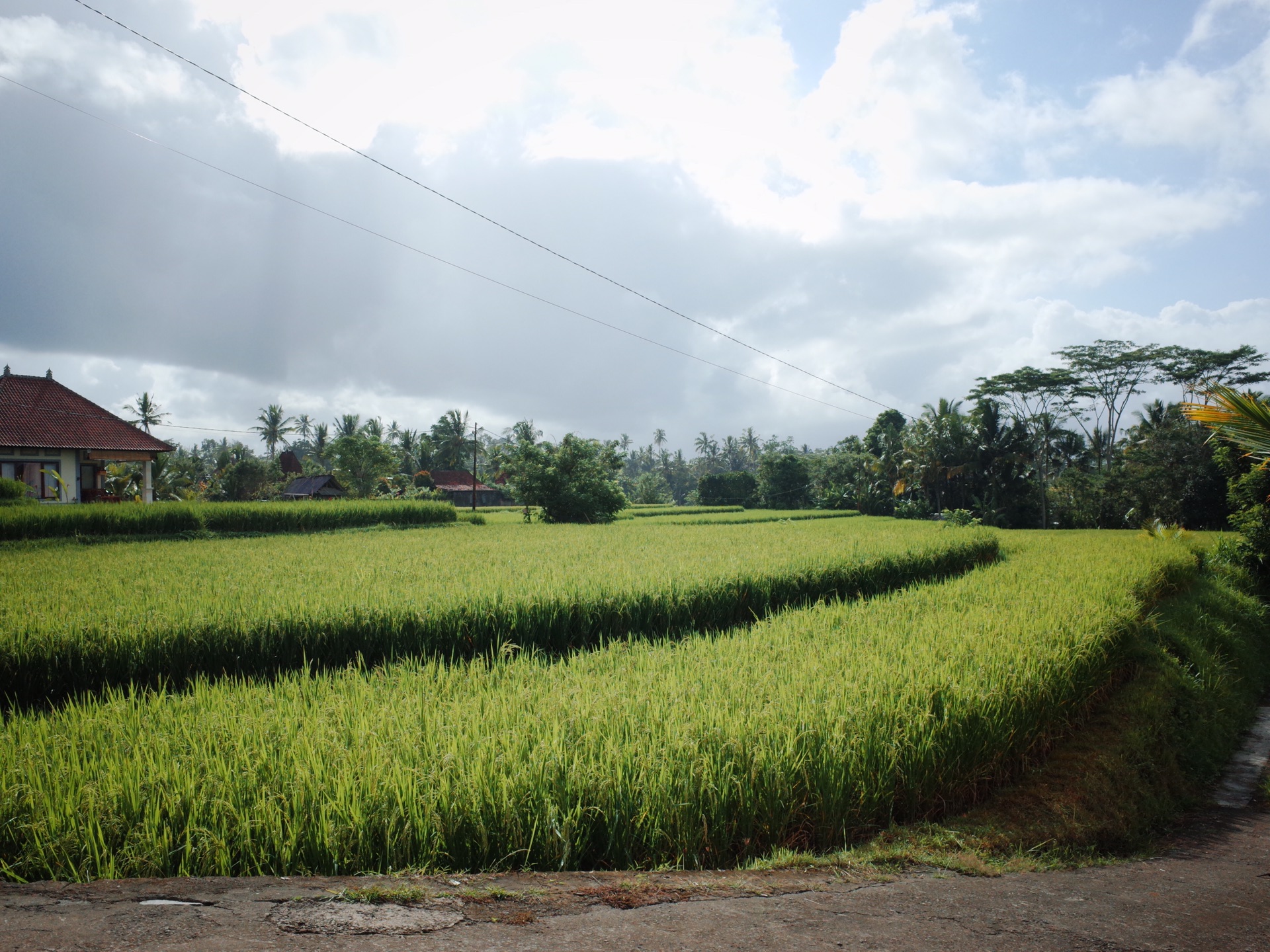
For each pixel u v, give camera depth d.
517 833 3.85
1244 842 6.01
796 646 7.32
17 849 3.67
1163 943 3.45
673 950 2.93
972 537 19.72
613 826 4.02
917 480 51.69
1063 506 45.97
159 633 7.56
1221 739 9.27
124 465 35.94
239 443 72.44
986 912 3.66
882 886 3.94
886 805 4.98
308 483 54.78
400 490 58.34
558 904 3.35
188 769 4.13
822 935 3.19
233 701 5.60
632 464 137.38
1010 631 8.16
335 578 11.12
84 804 3.76
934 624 8.49
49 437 28.97
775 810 4.43
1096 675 8.20
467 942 2.92
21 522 19.91
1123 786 6.59
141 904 3.15
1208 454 36.84
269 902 3.21
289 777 4.02
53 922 2.94
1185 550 18.70
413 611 8.41
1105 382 50.75
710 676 6.12
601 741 4.57
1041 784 6.23
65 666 7.23
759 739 4.68
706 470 125.75
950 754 5.45
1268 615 16.73
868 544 17.53
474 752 4.36
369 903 3.24
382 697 5.77
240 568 12.64
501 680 6.30
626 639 9.34
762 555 14.33
